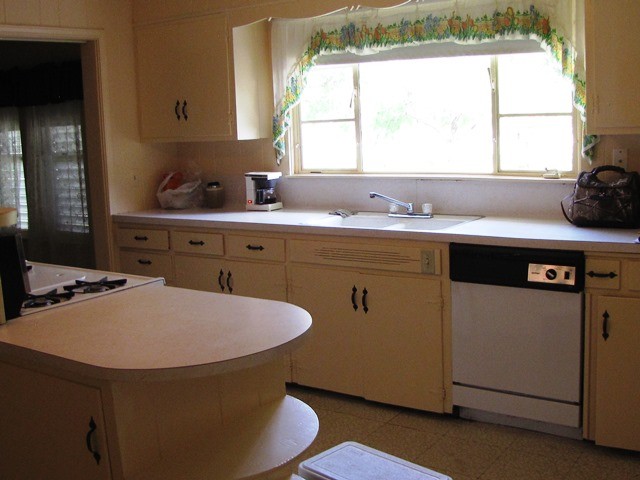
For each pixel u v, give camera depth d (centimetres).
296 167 470
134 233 469
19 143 623
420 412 367
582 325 311
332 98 449
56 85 575
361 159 443
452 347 345
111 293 266
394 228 390
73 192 591
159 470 198
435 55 398
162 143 511
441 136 414
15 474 232
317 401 387
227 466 198
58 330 221
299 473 214
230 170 496
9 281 233
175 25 464
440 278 344
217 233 425
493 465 309
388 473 206
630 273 296
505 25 372
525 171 389
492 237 325
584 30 336
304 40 441
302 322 220
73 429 207
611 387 307
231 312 234
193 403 213
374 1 386
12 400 226
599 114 330
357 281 370
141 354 195
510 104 389
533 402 327
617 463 306
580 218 338
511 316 326
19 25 426
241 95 448
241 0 433
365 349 373
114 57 477
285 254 396
